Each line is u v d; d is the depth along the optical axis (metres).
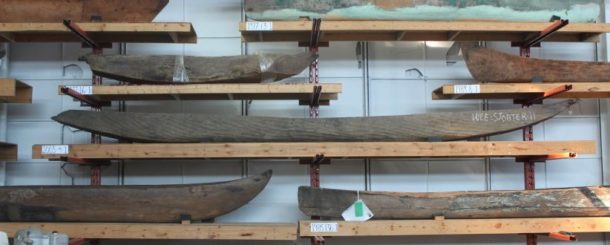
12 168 3.65
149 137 3.27
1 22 3.41
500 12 3.51
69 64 3.72
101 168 3.62
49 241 2.50
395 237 3.65
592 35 3.55
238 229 3.01
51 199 3.20
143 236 3.00
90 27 3.23
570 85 3.10
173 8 3.78
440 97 3.57
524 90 3.24
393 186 3.69
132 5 3.49
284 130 3.29
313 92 3.19
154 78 3.32
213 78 3.31
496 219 3.10
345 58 3.76
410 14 3.48
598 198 3.21
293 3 3.46
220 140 3.28
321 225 3.02
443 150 3.12
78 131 3.69
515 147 3.13
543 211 3.20
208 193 3.20
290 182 3.66
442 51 3.80
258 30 3.24
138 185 3.25
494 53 3.45
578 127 3.80
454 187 3.71
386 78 3.77
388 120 3.34
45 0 3.52
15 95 3.34
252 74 3.29
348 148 3.11
